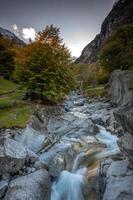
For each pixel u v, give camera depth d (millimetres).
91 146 13602
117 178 8438
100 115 23141
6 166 9500
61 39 22062
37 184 8734
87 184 9602
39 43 21281
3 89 31156
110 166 9500
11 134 13141
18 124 14555
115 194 7715
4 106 18203
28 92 21969
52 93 20500
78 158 12102
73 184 10023
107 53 48969
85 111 27453
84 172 10633
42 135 14273
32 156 10867
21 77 21188
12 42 47844
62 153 11953
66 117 21141
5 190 8594
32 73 20219
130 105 9141
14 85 36688
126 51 47125
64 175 10664
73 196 9750
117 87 28234
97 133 17328
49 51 20969
